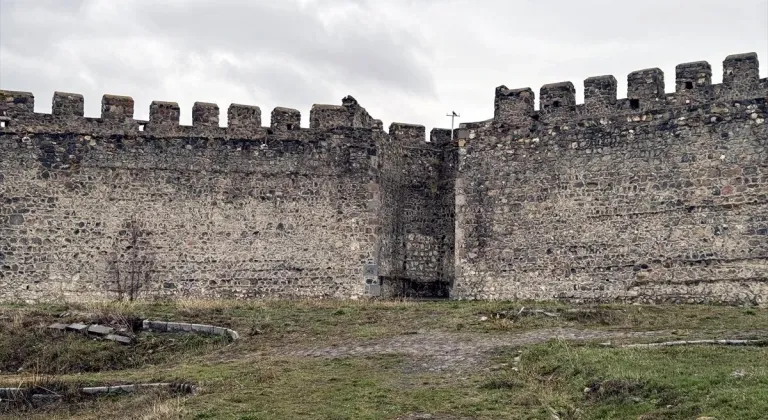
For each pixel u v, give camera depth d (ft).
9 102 100.94
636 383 56.95
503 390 60.23
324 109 106.22
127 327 82.99
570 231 98.53
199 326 82.58
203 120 104.17
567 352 66.18
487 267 102.89
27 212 99.91
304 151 105.40
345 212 104.99
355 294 103.71
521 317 83.97
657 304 91.56
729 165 90.43
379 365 68.49
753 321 76.95
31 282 99.14
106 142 102.32
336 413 56.29
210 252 102.73
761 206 88.43
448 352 71.26
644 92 96.07
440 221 111.04
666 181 93.66
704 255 90.74
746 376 55.93
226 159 104.06
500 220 102.73
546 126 101.40
